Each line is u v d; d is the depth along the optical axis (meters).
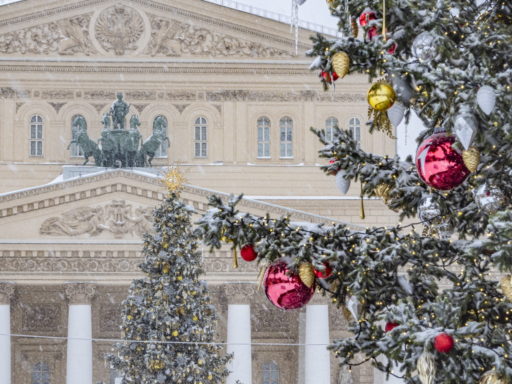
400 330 11.91
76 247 69.62
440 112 11.75
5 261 69.50
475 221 13.91
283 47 82.06
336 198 79.50
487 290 12.98
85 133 75.75
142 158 75.75
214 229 12.82
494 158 12.27
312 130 13.95
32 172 80.88
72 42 81.44
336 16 13.05
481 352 11.84
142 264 47.91
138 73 81.81
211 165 81.75
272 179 81.75
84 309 69.81
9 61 80.88
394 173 13.84
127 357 48.06
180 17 81.81
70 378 69.50
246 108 82.25
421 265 13.61
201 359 47.53
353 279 13.16
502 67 12.19
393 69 11.95
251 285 70.50
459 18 12.48
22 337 75.81
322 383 70.75
